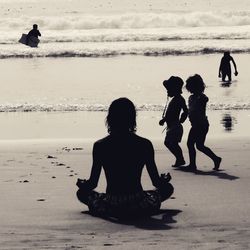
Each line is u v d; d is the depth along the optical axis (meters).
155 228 7.73
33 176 12.96
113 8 113.81
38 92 36.44
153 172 8.95
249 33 74.81
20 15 108.56
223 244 6.52
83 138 22.66
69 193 10.80
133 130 9.02
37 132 24.44
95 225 8.05
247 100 32.59
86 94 35.47
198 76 14.79
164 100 32.94
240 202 9.59
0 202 10.01
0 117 28.55
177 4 118.56
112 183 8.84
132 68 48.88
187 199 9.99
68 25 91.56
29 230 7.72
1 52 61.53
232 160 15.50
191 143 14.34
